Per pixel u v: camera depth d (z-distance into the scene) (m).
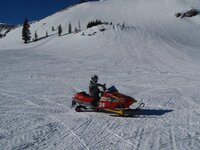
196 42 69.88
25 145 7.70
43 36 137.25
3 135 8.52
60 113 11.62
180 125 9.87
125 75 26.08
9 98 14.59
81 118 10.88
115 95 11.39
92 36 66.94
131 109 11.65
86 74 26.09
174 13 115.94
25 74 24.72
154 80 23.14
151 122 10.29
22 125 9.66
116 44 56.91
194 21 104.38
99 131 9.16
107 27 71.38
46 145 7.74
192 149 7.54
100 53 49.25
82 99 12.05
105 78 23.86
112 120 10.61
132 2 145.88
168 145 7.83
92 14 149.50
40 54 47.34
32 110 12.02
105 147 7.63
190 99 14.91
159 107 12.93
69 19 153.75
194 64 36.34
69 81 21.50
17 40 131.12
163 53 46.44
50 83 20.28
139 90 18.03
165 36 71.75
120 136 8.62
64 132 9.01
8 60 35.12
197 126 9.73
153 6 130.50
